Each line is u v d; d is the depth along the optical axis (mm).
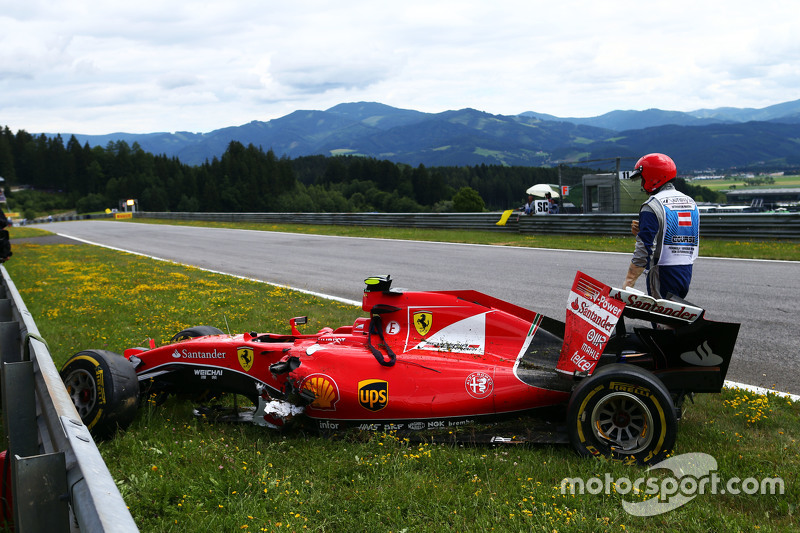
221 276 15219
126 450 4473
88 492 2129
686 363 4371
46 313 10430
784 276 11766
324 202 177500
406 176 195000
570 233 21797
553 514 3381
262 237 30344
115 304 11172
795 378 6027
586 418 4051
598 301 4363
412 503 3588
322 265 17219
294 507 3594
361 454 4285
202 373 5430
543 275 13297
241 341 5414
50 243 32156
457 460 4109
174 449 4461
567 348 4449
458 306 5047
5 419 3473
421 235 25891
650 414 3928
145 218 64812
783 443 4371
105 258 21781
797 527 3271
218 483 3811
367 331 5301
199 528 3367
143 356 5617
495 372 4555
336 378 4723
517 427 4477
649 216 4824
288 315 9719
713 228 18375
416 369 4691
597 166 28031
